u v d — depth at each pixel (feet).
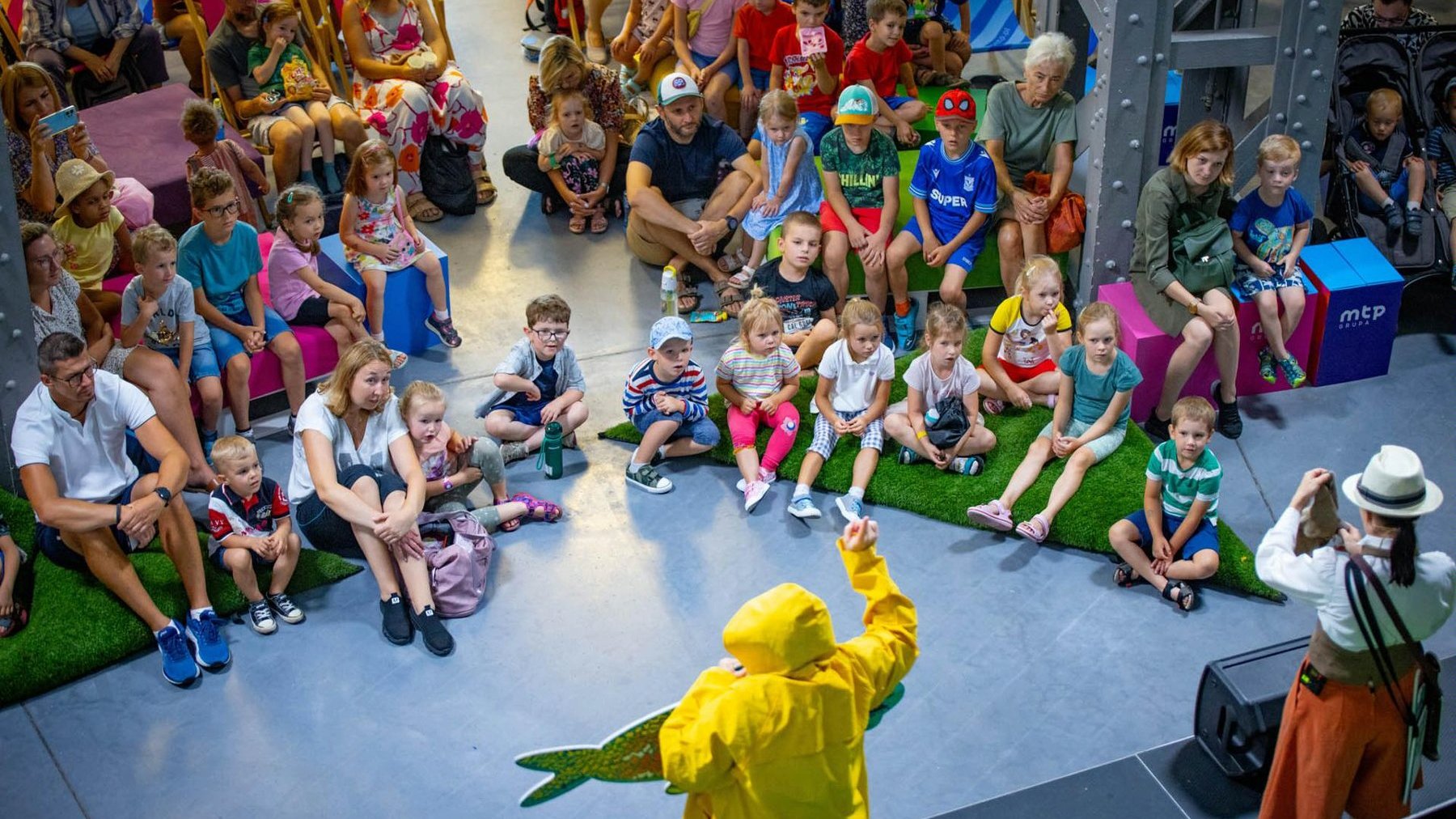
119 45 28.02
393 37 25.81
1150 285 19.98
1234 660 14.52
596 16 31.55
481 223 26.32
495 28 34.81
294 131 25.07
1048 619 16.93
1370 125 21.93
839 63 25.52
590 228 25.98
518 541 18.45
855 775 10.50
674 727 10.13
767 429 19.88
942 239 21.91
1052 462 19.02
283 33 25.23
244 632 17.02
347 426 17.31
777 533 18.52
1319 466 19.51
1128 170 20.31
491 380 21.77
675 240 23.62
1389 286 20.63
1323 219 23.97
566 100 24.67
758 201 22.86
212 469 19.38
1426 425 20.26
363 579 17.85
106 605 16.76
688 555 18.15
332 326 20.85
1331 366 21.08
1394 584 11.53
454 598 17.02
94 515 15.93
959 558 17.98
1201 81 24.63
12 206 17.30
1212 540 16.98
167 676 16.20
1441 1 35.19
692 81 22.79
